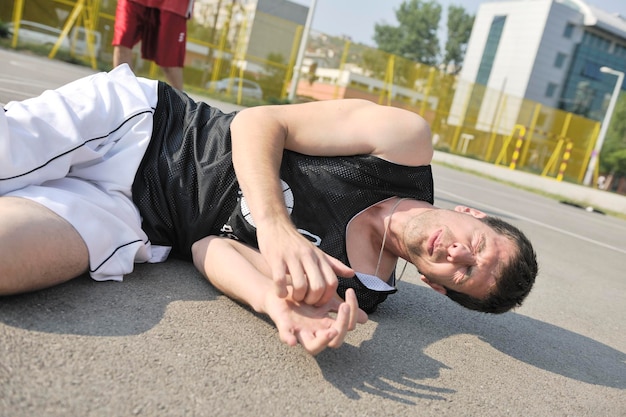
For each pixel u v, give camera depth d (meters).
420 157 1.79
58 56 12.23
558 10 37.28
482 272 1.70
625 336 2.37
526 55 38.06
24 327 1.18
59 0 12.12
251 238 1.72
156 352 1.22
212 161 1.75
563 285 3.08
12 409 0.91
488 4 40.91
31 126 1.48
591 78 39.28
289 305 1.40
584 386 1.68
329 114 1.77
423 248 1.73
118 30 3.84
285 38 15.52
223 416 1.05
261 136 1.66
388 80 17.69
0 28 11.70
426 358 1.59
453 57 49.66
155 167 1.73
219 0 14.49
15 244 1.25
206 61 14.80
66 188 1.54
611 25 37.81
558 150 20.98
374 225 1.80
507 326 2.09
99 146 1.66
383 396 1.30
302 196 1.73
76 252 1.40
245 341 1.39
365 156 1.75
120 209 1.59
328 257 1.43
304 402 1.18
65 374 1.05
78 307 1.35
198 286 1.69
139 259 1.72
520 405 1.44
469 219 1.75
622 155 35.47
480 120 19.53
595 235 6.39
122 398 1.02
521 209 7.29
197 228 1.75
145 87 1.85
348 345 1.54
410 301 2.13
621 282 3.70
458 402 1.37
